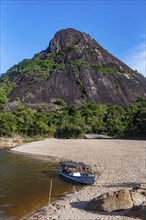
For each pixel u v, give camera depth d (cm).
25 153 6919
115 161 5150
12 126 11150
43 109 17188
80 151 6888
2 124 11019
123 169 4281
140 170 4159
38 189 3344
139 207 2081
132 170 4175
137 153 6206
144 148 7206
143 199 2280
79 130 12012
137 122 11912
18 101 19075
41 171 4541
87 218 2122
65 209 2433
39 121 12306
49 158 6112
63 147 7775
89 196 2886
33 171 4534
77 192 3130
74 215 2233
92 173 3916
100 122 13612
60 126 12725
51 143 8912
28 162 5541
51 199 2919
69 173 3881
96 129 13100
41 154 6669
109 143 8631
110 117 14225
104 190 3120
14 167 4912
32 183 3659
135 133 11475
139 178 3628
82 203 2620
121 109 16375
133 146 7706
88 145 8119
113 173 4019
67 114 14488
